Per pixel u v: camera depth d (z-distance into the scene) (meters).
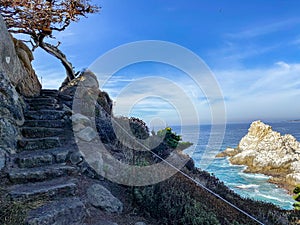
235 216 3.71
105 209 2.83
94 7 8.06
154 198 3.10
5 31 4.96
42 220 2.17
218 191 4.70
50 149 3.79
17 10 7.10
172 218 2.88
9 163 3.23
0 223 2.05
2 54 4.75
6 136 3.57
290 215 4.70
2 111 3.81
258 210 4.46
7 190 2.63
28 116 4.73
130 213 2.94
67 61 9.42
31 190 2.62
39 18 7.73
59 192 2.72
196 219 2.88
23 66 6.34
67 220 2.37
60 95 6.66
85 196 2.91
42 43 8.61
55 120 4.71
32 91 6.47
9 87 4.22
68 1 7.97
